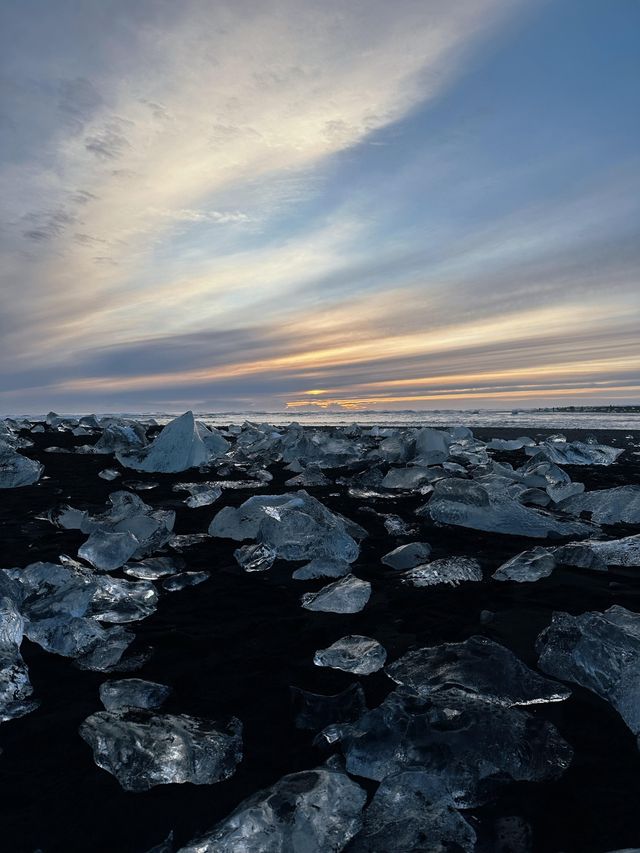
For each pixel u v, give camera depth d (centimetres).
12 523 470
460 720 183
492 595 316
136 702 199
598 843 137
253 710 199
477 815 149
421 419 3198
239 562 375
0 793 155
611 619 263
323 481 712
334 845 138
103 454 1031
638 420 2697
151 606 299
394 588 329
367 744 174
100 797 154
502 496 525
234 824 138
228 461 920
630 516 511
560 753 172
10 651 231
